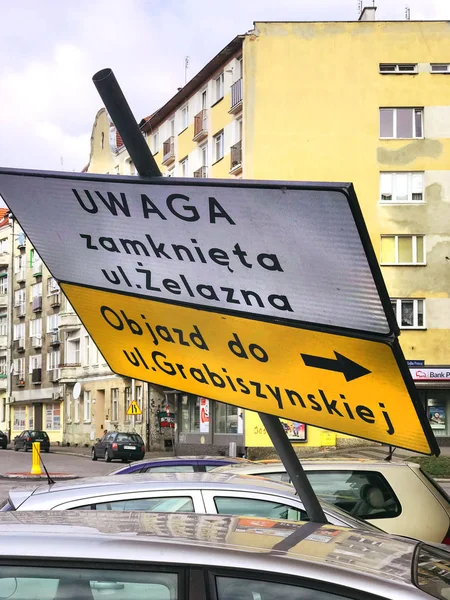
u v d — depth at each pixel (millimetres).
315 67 40312
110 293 3215
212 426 44094
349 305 2926
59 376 62875
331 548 2811
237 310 3068
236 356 3098
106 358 3262
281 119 40281
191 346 3141
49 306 67062
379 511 7594
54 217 3225
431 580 2609
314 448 38844
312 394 3027
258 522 3195
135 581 2543
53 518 3076
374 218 39625
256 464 8094
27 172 3201
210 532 2861
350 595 2469
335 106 40156
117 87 3008
